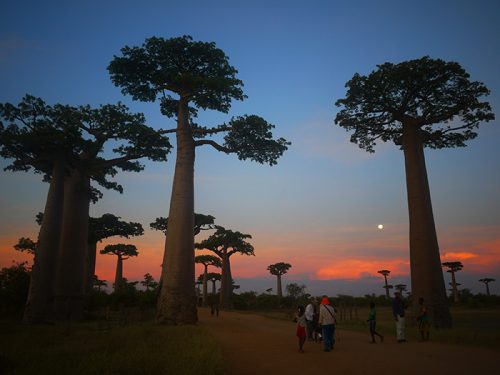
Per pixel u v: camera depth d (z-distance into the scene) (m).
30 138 26.00
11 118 26.81
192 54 26.89
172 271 22.52
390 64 23.83
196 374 7.24
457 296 65.56
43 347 12.38
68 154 28.47
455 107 24.09
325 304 12.37
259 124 26.75
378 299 61.75
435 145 27.55
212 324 25.14
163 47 26.19
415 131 24.88
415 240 22.61
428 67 22.34
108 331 17.80
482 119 24.70
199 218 55.84
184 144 25.64
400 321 14.27
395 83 23.30
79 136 27.23
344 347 12.80
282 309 57.94
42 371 7.52
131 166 35.25
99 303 37.19
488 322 24.56
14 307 31.47
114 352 10.07
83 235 30.25
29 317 24.88
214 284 83.56
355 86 24.38
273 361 10.00
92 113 27.78
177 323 21.55
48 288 25.92
